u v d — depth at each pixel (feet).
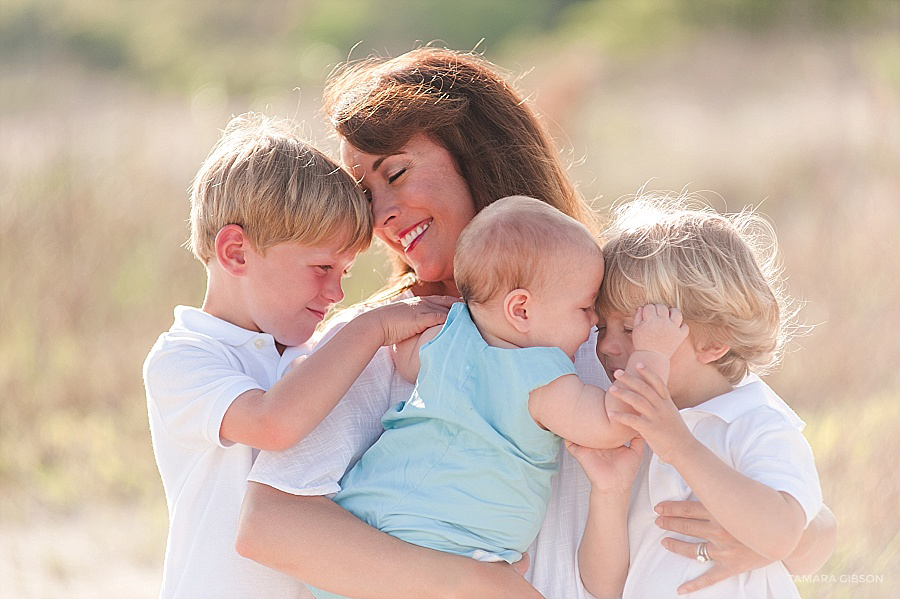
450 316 10.05
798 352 26.20
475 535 9.38
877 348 24.95
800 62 65.72
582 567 9.78
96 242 31.94
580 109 65.16
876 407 22.63
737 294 9.48
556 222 9.74
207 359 10.27
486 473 9.43
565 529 9.95
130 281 32.30
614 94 72.23
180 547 10.07
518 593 9.24
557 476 10.11
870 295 26.73
